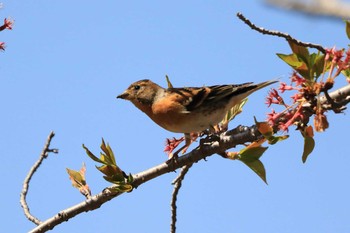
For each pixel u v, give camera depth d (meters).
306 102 9.05
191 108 12.44
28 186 11.63
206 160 11.12
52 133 11.88
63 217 10.84
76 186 10.90
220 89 12.39
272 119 9.06
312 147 8.91
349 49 9.02
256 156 9.86
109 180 10.45
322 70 9.07
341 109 8.99
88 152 10.41
